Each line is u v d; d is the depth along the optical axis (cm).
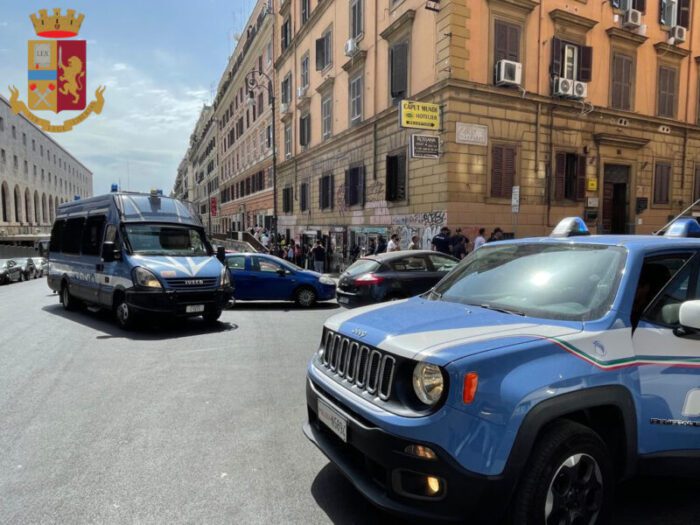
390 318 306
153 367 629
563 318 281
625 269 285
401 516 236
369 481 262
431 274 1004
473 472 222
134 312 849
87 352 711
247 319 1016
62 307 1234
